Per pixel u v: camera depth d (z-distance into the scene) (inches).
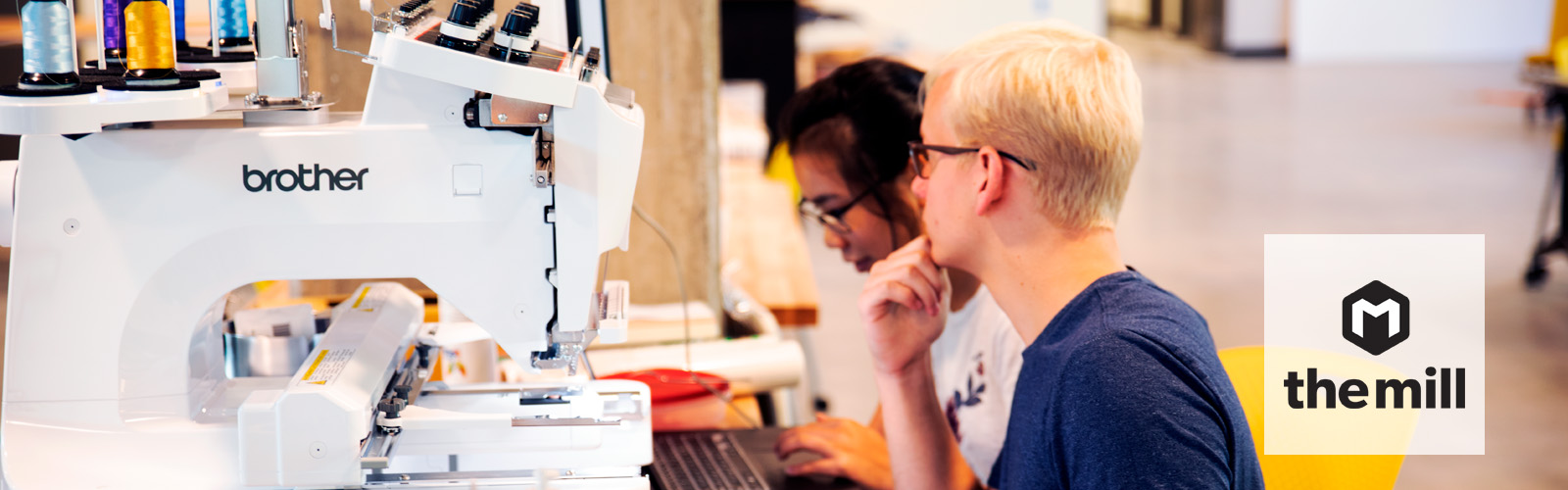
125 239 38.9
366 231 39.3
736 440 62.4
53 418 40.0
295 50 39.2
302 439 38.3
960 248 50.9
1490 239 237.5
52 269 39.0
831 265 229.5
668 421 68.8
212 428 40.4
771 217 130.5
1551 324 180.9
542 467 40.8
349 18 67.4
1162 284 210.1
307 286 75.2
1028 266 49.2
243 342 47.1
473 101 38.3
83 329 39.6
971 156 48.9
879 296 57.5
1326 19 572.4
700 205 84.9
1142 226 254.4
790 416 80.3
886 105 67.5
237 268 39.4
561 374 60.3
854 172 68.7
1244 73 533.0
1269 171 314.2
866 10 363.3
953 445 61.2
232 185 38.6
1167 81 503.2
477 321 40.4
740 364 76.0
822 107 68.6
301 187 38.7
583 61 42.1
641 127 39.9
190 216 38.8
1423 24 572.1
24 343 39.4
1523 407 148.5
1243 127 384.2
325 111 41.3
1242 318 190.2
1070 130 46.5
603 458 41.0
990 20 369.7
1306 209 269.0
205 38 49.5
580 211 39.2
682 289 74.5
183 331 40.3
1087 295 46.8
